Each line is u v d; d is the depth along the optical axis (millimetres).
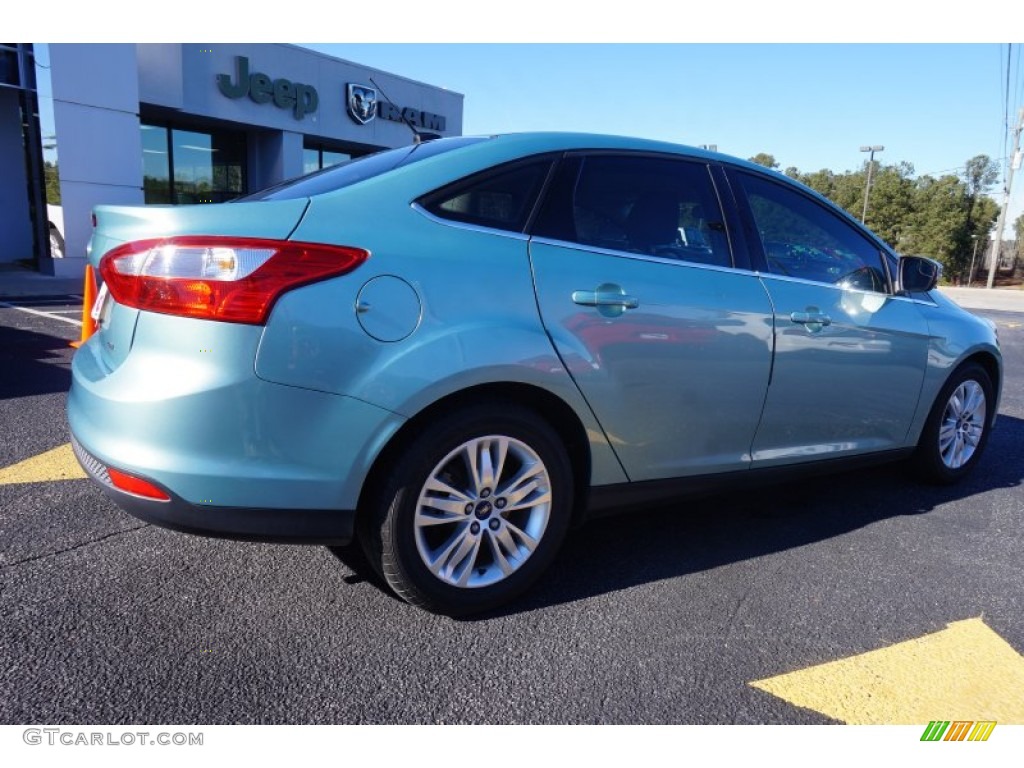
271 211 2100
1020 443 5098
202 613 2412
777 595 2732
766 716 2055
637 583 2785
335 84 19641
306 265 2059
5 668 2076
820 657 2342
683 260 2803
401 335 2166
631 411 2625
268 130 18438
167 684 2053
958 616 2629
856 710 2094
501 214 2457
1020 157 37125
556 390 2428
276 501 2094
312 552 2873
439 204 2357
